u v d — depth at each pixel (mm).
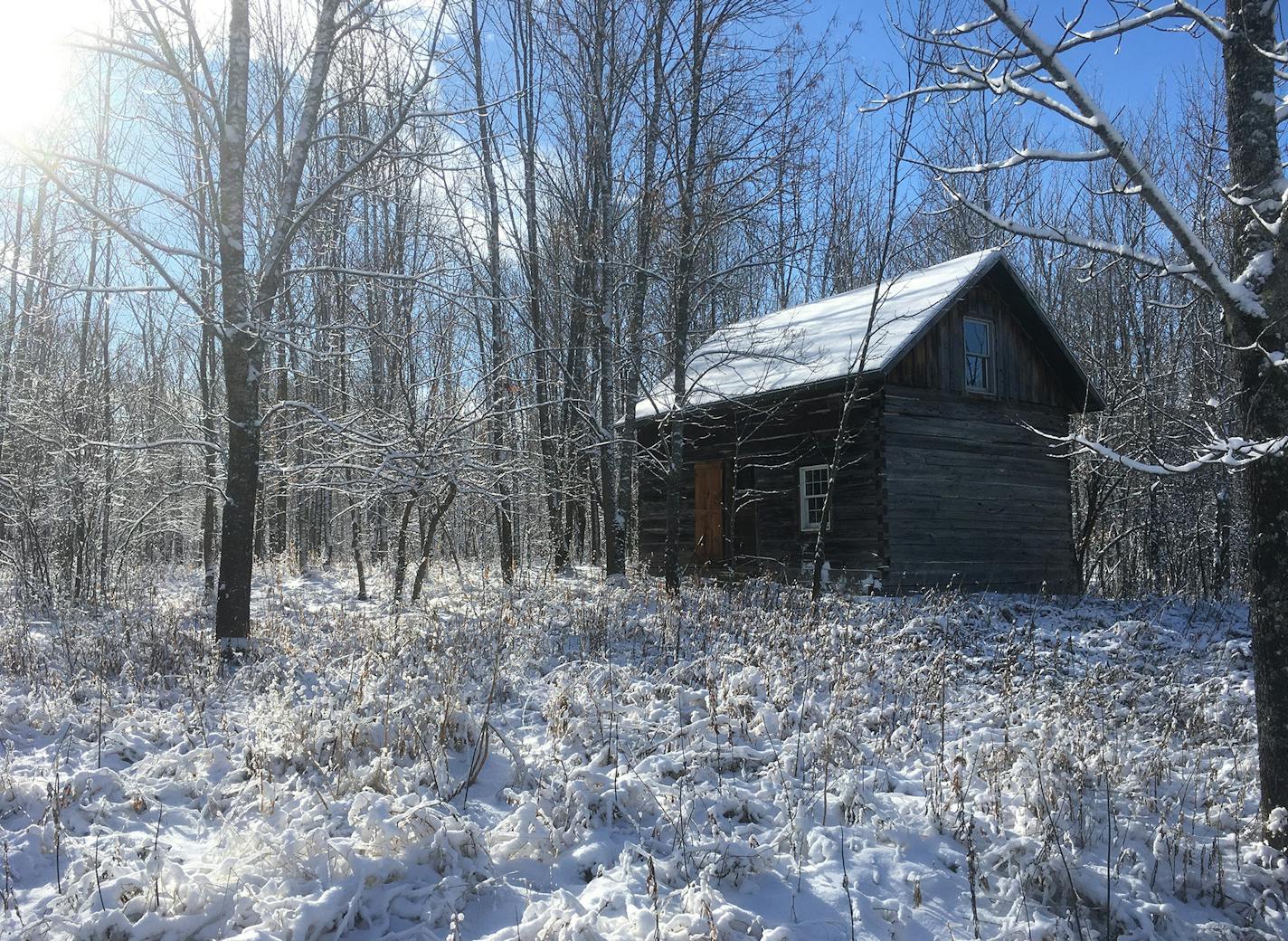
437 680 7707
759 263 16531
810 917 4902
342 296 15266
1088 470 22234
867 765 6867
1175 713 8453
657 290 20828
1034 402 19672
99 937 4176
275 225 10133
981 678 9969
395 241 17312
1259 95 5688
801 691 8562
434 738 6391
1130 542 26969
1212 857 5613
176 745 6625
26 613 12633
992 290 19031
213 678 8148
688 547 20547
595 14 20562
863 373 15828
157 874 4570
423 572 14758
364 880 4680
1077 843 5820
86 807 5504
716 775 6359
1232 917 5402
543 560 25062
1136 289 25312
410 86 12422
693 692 7617
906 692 8719
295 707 6801
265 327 9961
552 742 6730
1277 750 5742
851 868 5355
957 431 18016
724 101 16203
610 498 20734
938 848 5637
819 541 14609
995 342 19031
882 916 4984
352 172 10242
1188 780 6770
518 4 22578
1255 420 5660
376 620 12352
